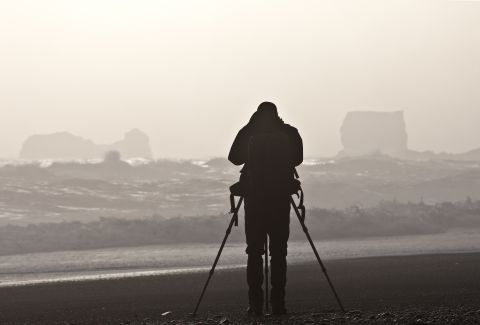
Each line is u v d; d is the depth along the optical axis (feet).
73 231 215.31
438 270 120.88
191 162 548.31
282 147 69.72
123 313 78.54
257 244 70.49
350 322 59.16
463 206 300.61
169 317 72.28
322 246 198.08
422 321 57.47
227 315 70.90
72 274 136.87
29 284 112.88
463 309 70.44
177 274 126.52
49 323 71.72
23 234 208.33
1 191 383.45
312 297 88.48
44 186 405.39
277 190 69.72
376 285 100.63
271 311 73.87
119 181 472.03
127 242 214.28
